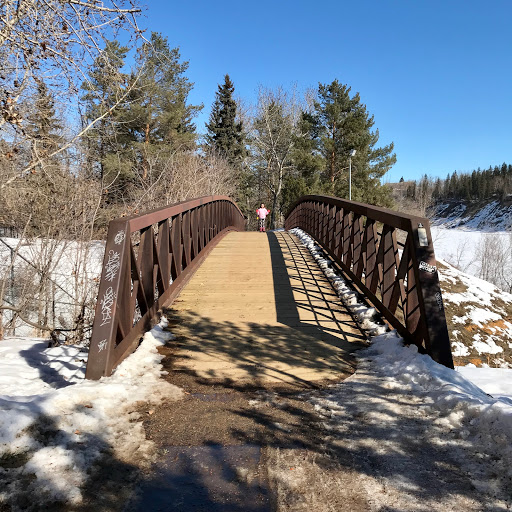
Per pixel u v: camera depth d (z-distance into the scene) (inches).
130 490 78.2
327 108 1152.8
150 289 180.9
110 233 142.6
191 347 165.2
